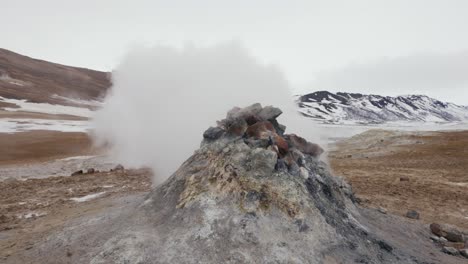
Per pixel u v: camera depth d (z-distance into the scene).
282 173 9.77
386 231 11.19
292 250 7.95
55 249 9.03
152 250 7.94
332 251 8.32
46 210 14.41
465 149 42.81
